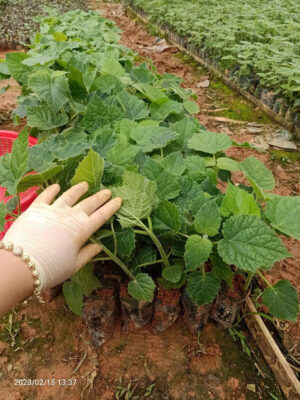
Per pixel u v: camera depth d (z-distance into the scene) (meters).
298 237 0.36
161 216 0.38
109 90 0.62
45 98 0.54
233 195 0.37
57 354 0.53
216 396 0.48
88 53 0.82
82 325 0.56
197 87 1.58
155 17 2.42
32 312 0.58
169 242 0.42
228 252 0.34
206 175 0.46
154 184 0.34
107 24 1.44
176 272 0.40
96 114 0.54
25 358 0.53
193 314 0.50
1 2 2.78
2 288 0.25
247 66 1.47
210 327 0.54
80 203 0.32
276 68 1.27
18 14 2.56
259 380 0.49
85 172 0.34
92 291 0.47
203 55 1.79
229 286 0.45
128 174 0.33
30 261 0.27
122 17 2.86
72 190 0.33
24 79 0.65
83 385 0.50
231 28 1.74
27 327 0.57
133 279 0.41
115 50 0.81
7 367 0.52
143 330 0.54
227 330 0.54
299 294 0.66
